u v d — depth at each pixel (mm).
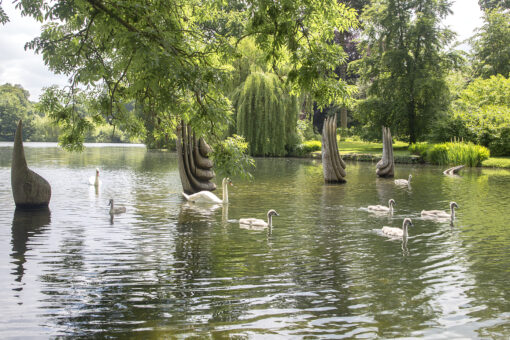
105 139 113500
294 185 25984
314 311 7348
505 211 17312
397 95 53344
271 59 11547
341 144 70438
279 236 12867
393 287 8516
